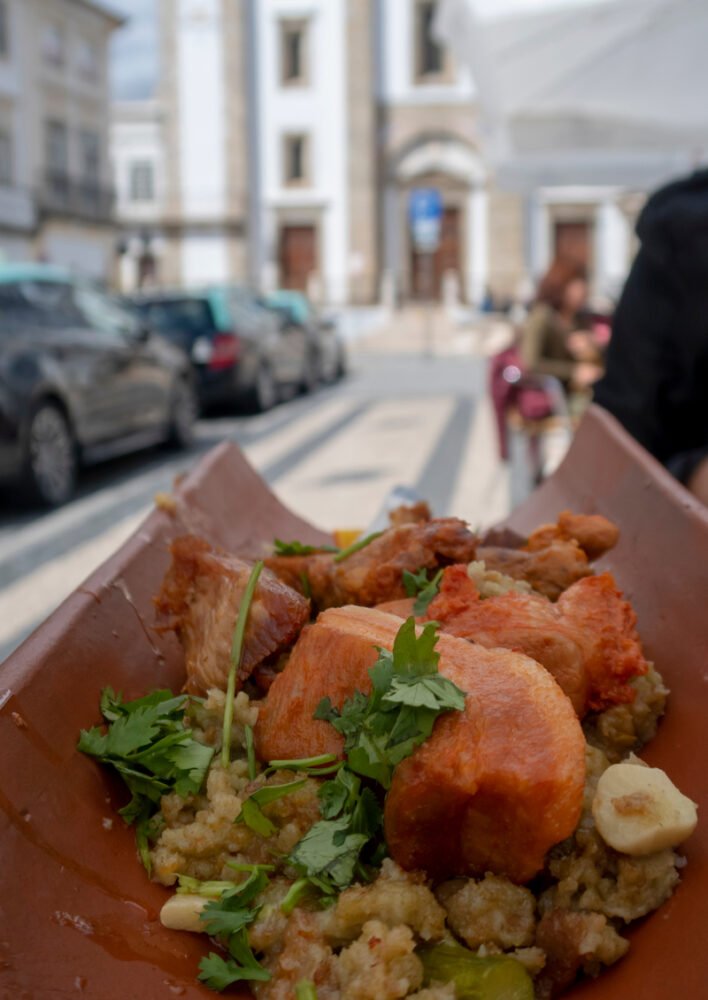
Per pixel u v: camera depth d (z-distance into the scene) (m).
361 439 9.91
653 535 1.41
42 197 34.66
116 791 1.09
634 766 1.01
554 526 1.48
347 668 1.07
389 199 38.28
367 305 38.09
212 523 1.72
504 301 34.41
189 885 1.01
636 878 0.95
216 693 1.17
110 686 1.17
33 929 0.88
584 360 6.11
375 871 0.99
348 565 1.38
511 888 0.95
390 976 0.87
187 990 0.91
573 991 0.93
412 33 37.03
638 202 7.77
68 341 7.65
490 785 0.91
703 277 1.88
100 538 6.16
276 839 1.04
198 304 11.90
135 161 39.34
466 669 1.00
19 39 33.38
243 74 37.41
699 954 0.87
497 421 6.32
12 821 0.94
